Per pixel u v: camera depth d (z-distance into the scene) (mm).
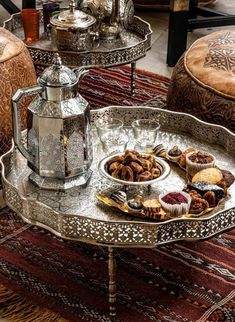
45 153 1857
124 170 1862
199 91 2400
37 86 1841
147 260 2090
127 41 2812
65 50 2680
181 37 3303
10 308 1930
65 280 2018
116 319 1896
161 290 1989
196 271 2057
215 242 2162
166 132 2146
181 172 1979
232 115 2312
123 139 2049
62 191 1882
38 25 2773
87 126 1885
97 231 1741
